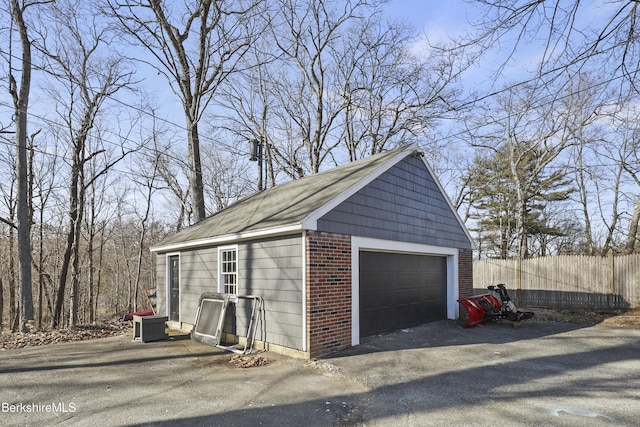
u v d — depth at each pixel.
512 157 22.83
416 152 10.78
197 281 10.59
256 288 8.45
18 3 12.17
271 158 23.42
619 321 11.37
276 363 7.04
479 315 10.59
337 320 7.76
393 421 4.51
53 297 22.72
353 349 7.90
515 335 9.45
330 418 4.62
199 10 15.52
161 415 4.72
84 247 25.66
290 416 4.68
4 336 10.43
